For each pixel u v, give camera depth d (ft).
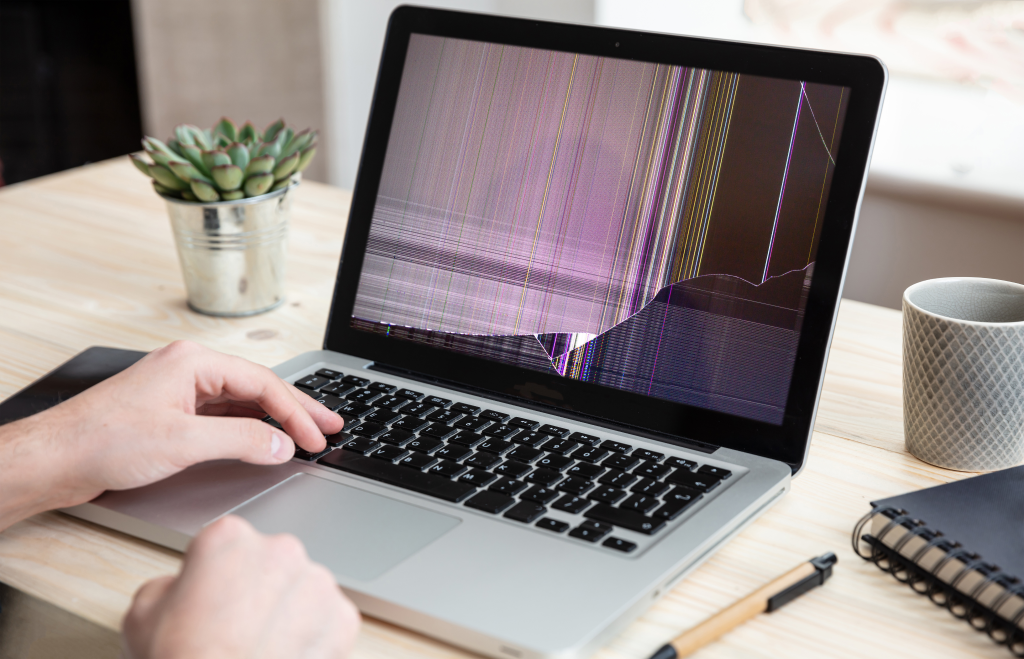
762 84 2.35
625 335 2.44
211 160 2.97
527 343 2.55
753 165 2.34
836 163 2.24
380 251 2.78
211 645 1.36
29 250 3.84
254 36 8.50
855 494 2.18
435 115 2.77
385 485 2.06
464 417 2.38
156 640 1.38
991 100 5.92
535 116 2.63
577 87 2.59
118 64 8.84
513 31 2.69
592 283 2.50
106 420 1.99
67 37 8.70
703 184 2.40
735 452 2.23
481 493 2.02
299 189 4.51
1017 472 2.03
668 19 6.81
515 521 1.92
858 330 3.15
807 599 1.81
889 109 6.28
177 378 2.12
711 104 2.41
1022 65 5.75
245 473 2.12
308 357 2.74
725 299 2.33
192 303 3.28
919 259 6.23
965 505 1.90
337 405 2.43
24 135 8.96
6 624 1.89
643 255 2.45
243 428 2.04
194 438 1.98
